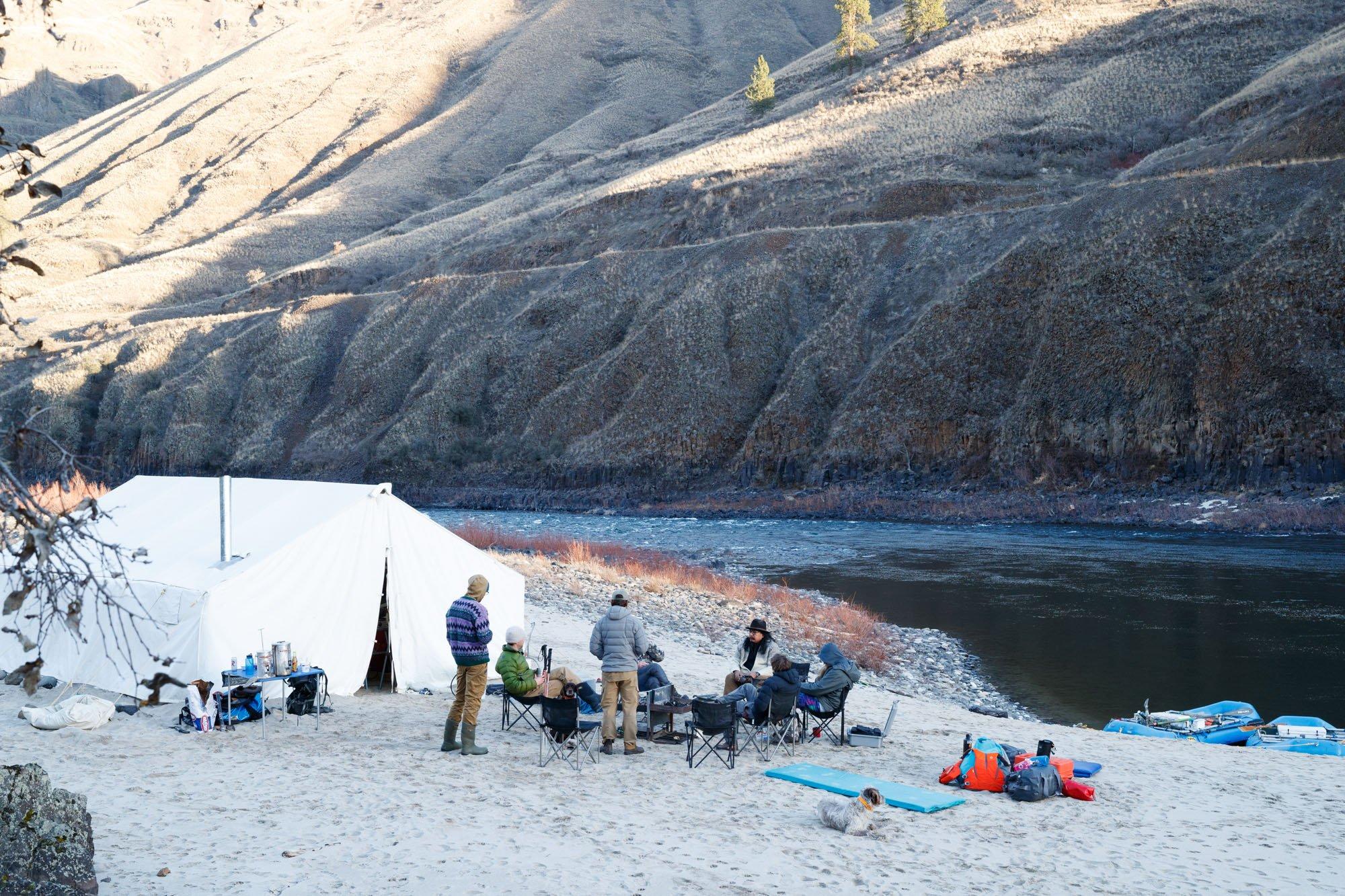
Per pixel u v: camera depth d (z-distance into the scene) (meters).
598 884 6.52
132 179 176.62
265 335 93.00
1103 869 7.19
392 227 138.88
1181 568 33.22
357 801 8.29
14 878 5.36
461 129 179.75
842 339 68.69
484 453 75.00
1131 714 15.84
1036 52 109.31
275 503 13.81
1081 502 51.09
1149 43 100.31
